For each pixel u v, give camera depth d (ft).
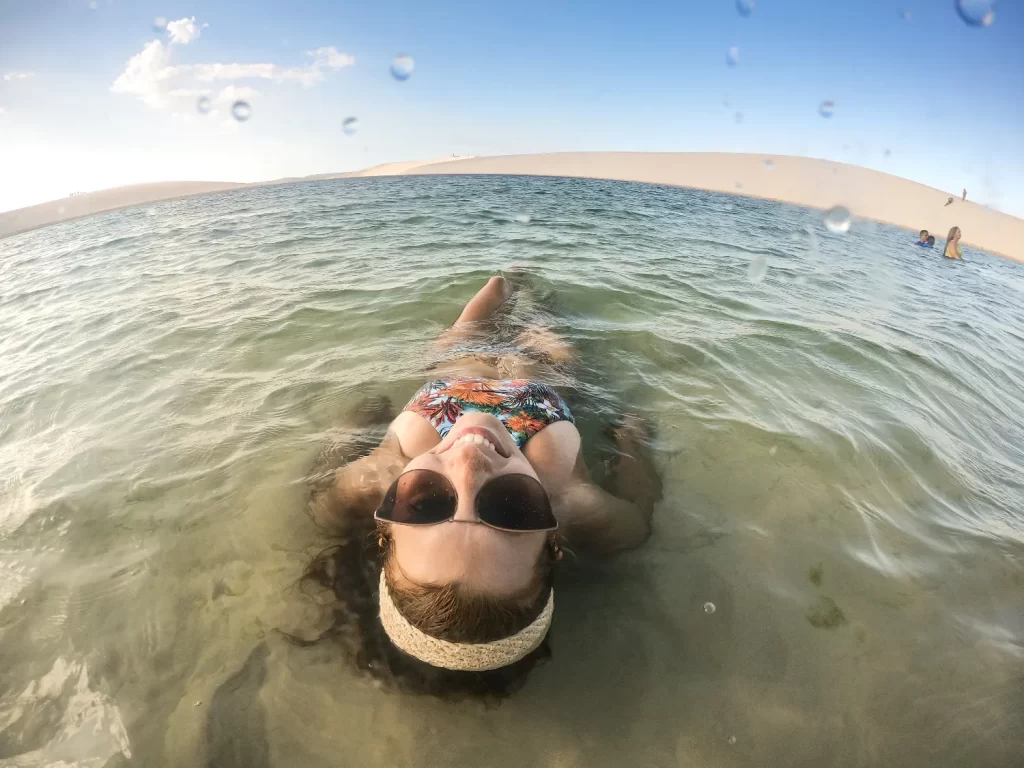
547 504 1.47
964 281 8.11
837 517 2.00
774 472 2.22
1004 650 1.52
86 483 2.19
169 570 1.77
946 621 1.61
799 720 1.35
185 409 2.74
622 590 1.70
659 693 1.44
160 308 4.45
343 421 2.56
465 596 1.34
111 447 2.44
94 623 1.59
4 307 5.31
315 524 1.93
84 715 1.36
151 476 2.22
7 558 1.82
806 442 2.43
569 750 1.33
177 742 1.31
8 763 1.26
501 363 2.96
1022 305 6.98
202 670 1.47
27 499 2.11
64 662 1.48
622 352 3.33
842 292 5.49
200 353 3.43
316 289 4.67
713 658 1.51
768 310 4.38
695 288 4.89
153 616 1.61
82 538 1.90
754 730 1.34
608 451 2.33
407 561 1.43
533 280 4.75
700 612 1.63
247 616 1.62
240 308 4.25
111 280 5.82
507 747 1.34
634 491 2.08
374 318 3.89
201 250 7.13
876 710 1.37
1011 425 3.02
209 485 2.15
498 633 1.36
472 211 10.18
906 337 4.12
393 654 1.52
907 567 1.80
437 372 2.97
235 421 2.61
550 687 1.46
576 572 1.75
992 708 1.36
